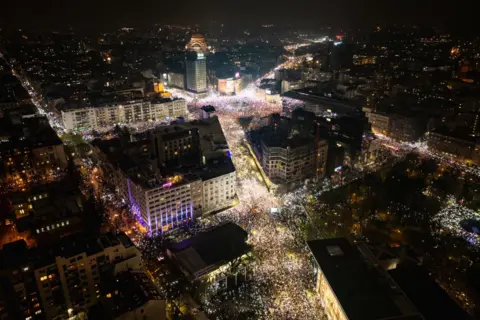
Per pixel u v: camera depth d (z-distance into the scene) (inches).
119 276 5551.2
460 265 6855.3
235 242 6983.3
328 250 6309.1
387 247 6776.6
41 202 7593.5
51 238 6998.0
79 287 5551.2
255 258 6801.2
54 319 5447.8
